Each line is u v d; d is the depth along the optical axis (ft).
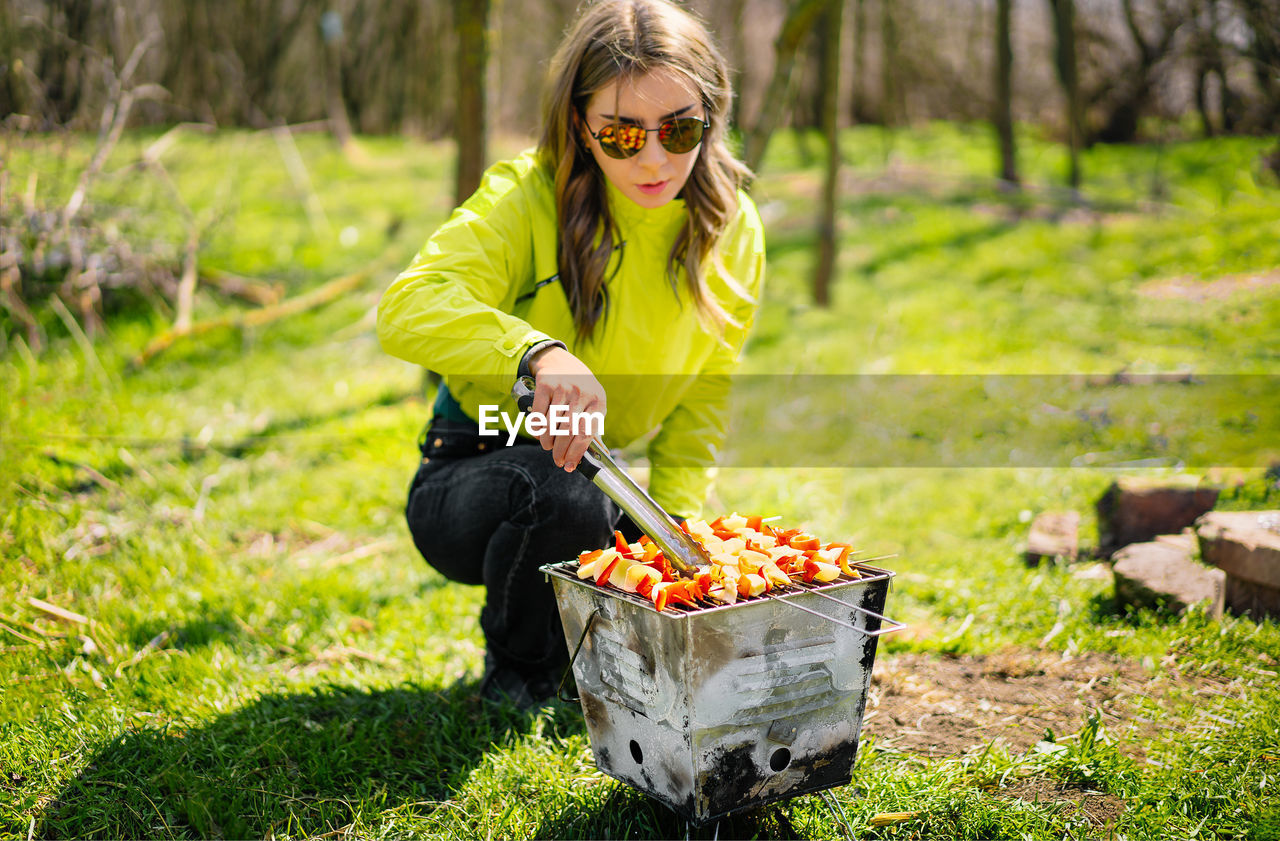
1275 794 5.93
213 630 8.80
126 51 29.19
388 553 11.01
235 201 24.56
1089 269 23.25
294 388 16.60
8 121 17.60
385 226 25.86
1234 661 7.63
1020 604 8.96
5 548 10.21
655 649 5.17
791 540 5.89
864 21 41.78
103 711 7.27
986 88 43.96
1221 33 32.19
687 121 6.19
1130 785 6.10
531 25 43.24
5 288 16.90
